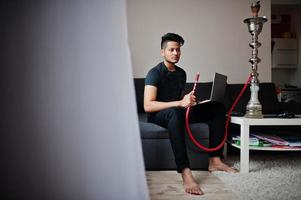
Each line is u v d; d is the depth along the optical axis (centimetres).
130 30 294
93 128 62
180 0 298
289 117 184
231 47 303
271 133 220
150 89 173
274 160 212
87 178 62
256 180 155
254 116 185
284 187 142
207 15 301
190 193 135
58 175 61
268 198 126
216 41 301
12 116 60
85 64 62
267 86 274
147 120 198
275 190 137
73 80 62
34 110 60
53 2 61
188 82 275
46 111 61
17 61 60
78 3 62
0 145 60
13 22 60
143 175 63
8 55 60
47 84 61
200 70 300
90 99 62
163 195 133
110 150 63
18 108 60
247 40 304
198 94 257
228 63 302
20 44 60
